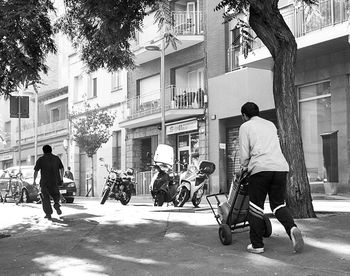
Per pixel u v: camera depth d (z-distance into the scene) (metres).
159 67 27.31
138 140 29.59
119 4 9.75
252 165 6.26
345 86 17.44
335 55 17.78
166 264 6.34
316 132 18.77
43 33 10.84
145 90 28.72
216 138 23.06
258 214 6.31
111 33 10.36
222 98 22.75
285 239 6.84
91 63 12.86
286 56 8.69
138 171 28.67
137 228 8.72
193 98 24.39
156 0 8.55
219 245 6.94
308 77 18.77
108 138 29.86
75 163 34.88
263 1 8.59
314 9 12.39
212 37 23.52
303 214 8.41
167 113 24.38
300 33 17.59
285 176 6.30
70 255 7.23
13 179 19.42
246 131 6.34
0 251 7.79
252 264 5.95
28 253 7.54
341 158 17.31
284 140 8.54
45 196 11.08
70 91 36.50
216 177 22.86
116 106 31.09
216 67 23.25
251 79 21.27
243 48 11.02
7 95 11.39
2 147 48.78
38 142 40.84
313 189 18.17
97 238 8.22
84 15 10.91
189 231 8.03
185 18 24.39
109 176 15.74
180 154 25.92
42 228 9.77
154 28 25.50
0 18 9.53
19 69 10.67
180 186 13.72
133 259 6.72
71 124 35.09
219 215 7.41
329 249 6.23
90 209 12.58
